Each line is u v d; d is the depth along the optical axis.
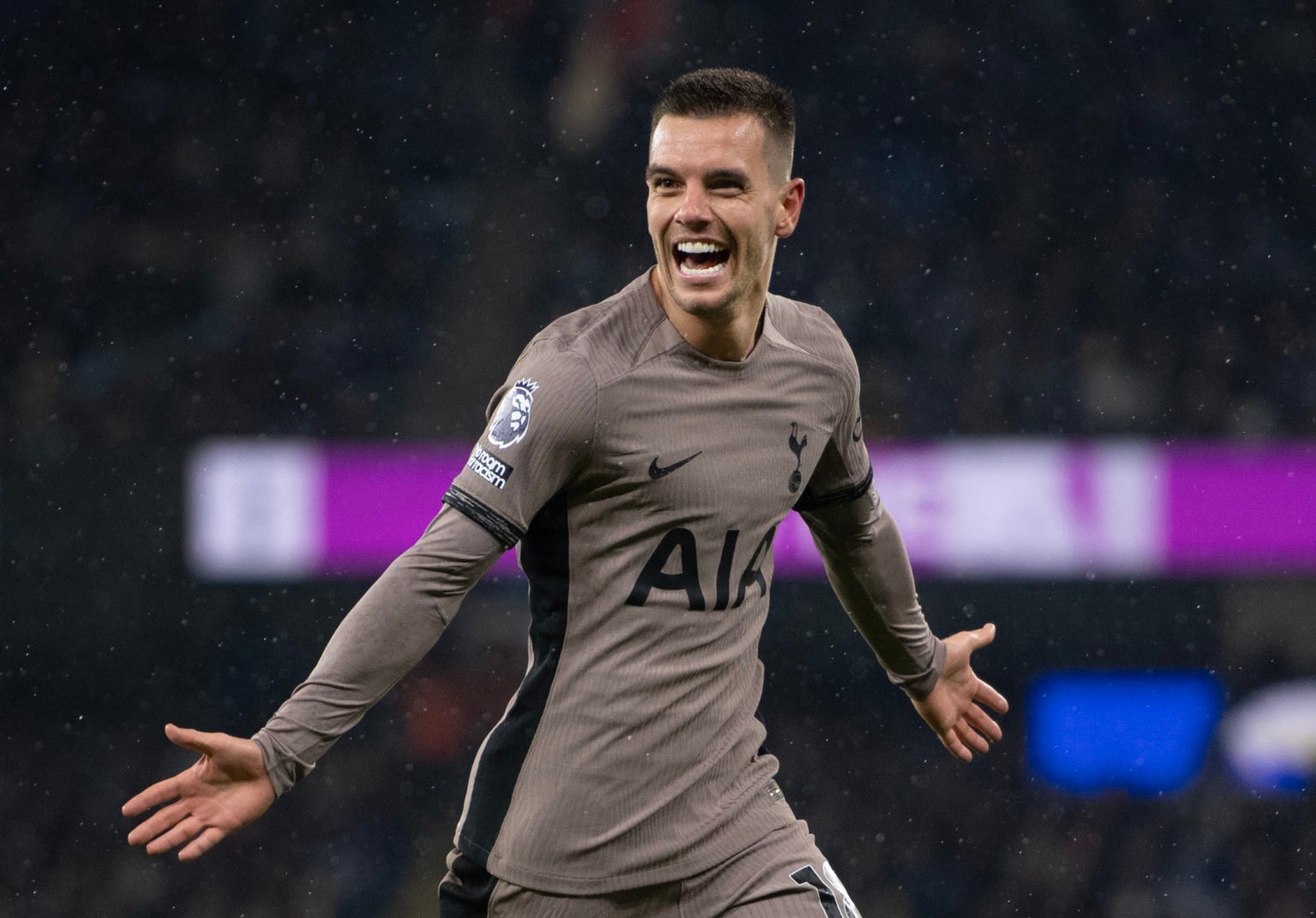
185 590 41.66
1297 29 57.19
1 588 41.41
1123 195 55.62
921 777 44.44
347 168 54.34
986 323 52.47
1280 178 55.94
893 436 49.53
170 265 52.06
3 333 50.44
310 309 51.69
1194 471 41.91
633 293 10.29
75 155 53.56
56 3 54.84
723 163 9.76
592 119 55.16
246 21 55.75
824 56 57.06
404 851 43.50
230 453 41.56
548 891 10.28
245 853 43.12
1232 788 43.59
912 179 55.81
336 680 9.52
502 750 10.45
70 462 41.62
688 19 56.56
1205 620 43.34
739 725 10.69
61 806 42.91
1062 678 43.66
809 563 43.16
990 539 42.03
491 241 53.44
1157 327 52.66
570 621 10.21
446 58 55.97
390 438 49.50
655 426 9.97
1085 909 43.16
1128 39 57.44
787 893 10.50
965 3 57.69
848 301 53.12
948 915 43.34
